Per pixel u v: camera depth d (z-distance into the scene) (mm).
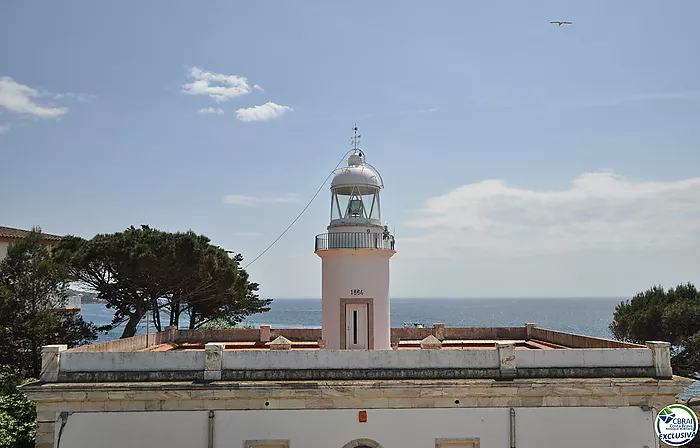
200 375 16500
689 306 33750
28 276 28641
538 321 170375
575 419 16766
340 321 21906
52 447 15875
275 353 16750
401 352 16969
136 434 16125
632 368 17156
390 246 22484
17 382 25953
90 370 16469
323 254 22422
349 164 24203
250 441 16250
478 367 16984
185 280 34250
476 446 16547
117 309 35344
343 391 16344
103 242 32625
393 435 16516
